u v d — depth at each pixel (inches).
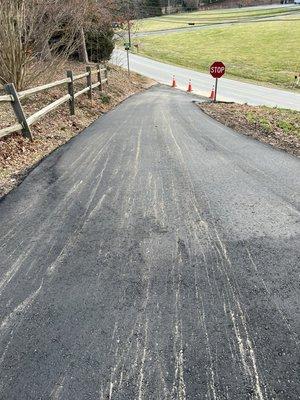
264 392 73.7
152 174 200.4
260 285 106.8
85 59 793.6
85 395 74.0
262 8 3380.9
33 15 356.5
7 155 226.4
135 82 938.1
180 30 2436.0
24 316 96.4
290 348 84.2
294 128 329.1
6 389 75.5
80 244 131.7
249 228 140.0
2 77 348.2
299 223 143.7
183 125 337.7
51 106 307.7
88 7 578.6
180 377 77.6
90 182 190.7
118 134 298.4
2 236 138.8
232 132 306.8
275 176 195.6
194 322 93.0
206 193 173.5
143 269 115.8
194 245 128.9
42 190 181.5
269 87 1059.3
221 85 1078.4
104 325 92.7
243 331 89.6
